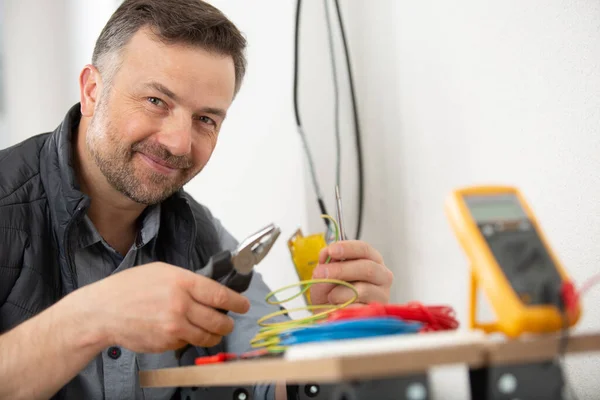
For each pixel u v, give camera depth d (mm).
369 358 483
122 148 1198
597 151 1084
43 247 1207
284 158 1794
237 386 972
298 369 517
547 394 539
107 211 1333
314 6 1741
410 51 1509
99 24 2137
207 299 830
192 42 1176
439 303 1424
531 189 1212
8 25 2152
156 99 1187
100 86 1253
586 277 1107
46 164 1267
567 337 550
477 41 1322
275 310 1415
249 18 1905
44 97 2199
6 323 1146
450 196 661
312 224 1718
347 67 1680
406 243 1529
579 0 1112
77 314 871
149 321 830
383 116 1601
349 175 1689
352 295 1108
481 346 526
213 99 1208
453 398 1307
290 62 1776
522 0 1217
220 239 1536
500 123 1275
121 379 1230
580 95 1111
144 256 1392
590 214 1100
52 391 914
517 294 590
